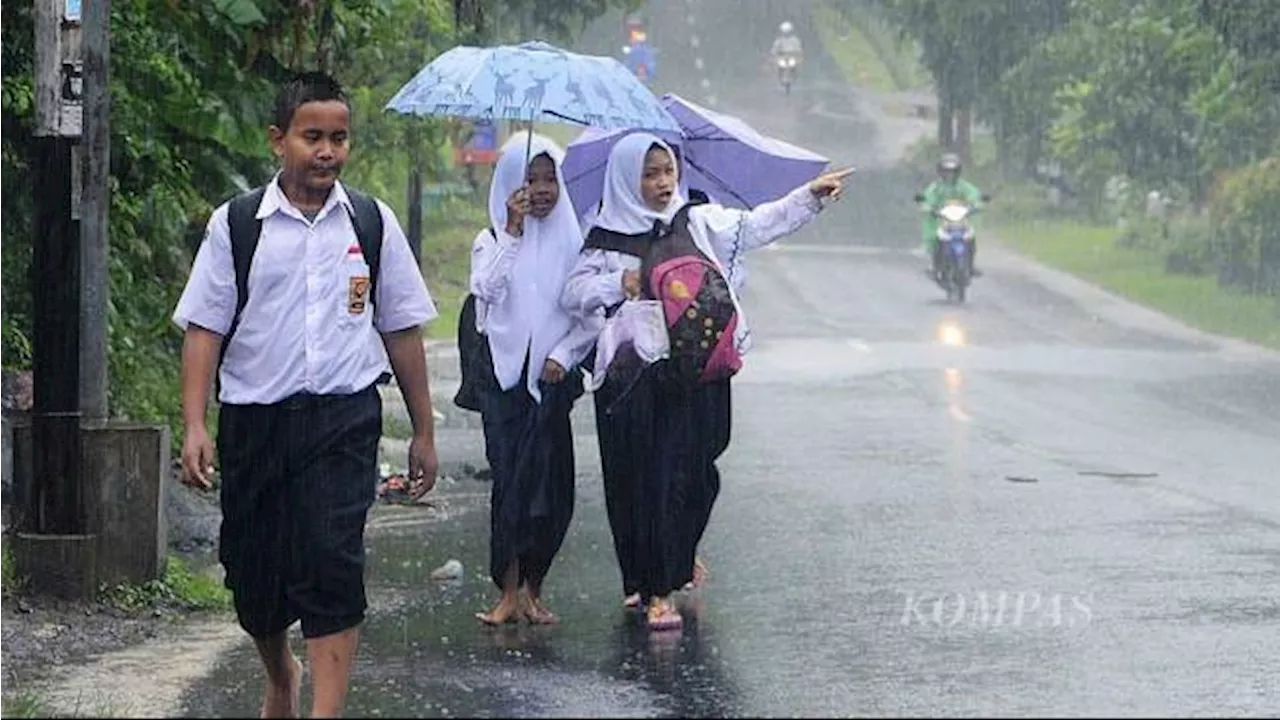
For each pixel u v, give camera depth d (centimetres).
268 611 1124
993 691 1272
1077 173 7094
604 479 1516
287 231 1102
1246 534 1933
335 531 1100
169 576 1593
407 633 1459
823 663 1355
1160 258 6359
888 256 6775
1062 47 6212
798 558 1791
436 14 2820
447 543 1892
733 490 2256
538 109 1477
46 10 1528
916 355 4062
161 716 1200
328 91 1109
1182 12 5009
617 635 1450
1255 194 5456
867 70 9169
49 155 1537
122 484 1561
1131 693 1267
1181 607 1555
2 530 1694
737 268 1524
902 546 1858
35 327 1552
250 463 1108
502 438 1484
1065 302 5491
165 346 2377
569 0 3089
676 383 1455
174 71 2033
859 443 2706
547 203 1481
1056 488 2273
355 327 1110
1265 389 3456
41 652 1401
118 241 2083
